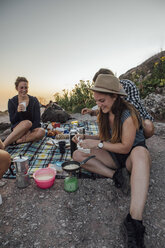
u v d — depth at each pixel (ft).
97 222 6.25
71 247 5.41
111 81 6.24
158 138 13.43
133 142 6.63
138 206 5.28
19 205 7.04
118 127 6.73
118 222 6.22
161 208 6.84
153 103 19.10
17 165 7.82
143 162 5.97
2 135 15.35
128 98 9.45
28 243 5.56
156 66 25.85
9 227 6.11
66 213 6.64
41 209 6.82
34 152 11.25
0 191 7.82
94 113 11.60
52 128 14.80
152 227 6.03
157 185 8.12
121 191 7.62
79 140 8.25
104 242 5.55
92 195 7.48
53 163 9.95
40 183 7.73
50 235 5.81
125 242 5.48
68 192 7.67
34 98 12.96
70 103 28.17
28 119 12.68
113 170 8.12
